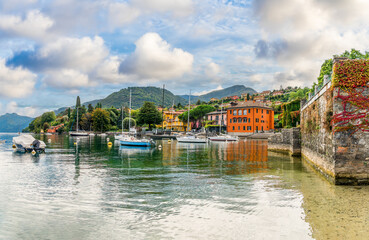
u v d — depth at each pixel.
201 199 14.58
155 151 44.47
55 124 180.62
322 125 20.12
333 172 16.73
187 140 69.25
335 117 16.44
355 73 16.27
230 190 16.53
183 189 16.86
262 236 9.86
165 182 19.05
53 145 58.25
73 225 11.09
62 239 9.86
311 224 10.80
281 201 14.00
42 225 11.12
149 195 15.45
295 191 15.98
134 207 13.27
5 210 12.91
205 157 35.19
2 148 48.31
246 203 13.75
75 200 14.49
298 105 73.19
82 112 154.62
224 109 122.25
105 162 30.11
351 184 16.27
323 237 9.61
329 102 17.75
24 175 21.83
